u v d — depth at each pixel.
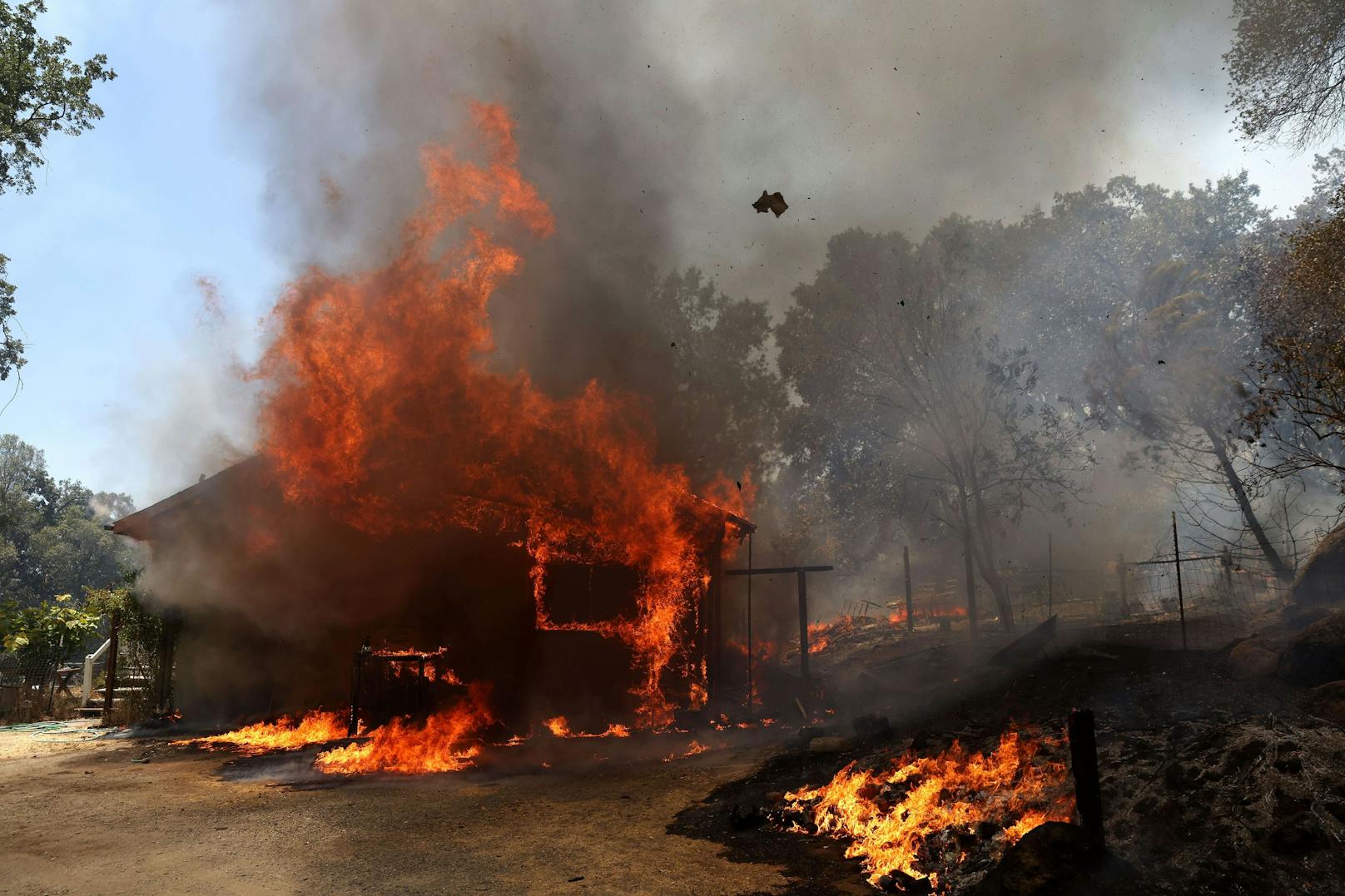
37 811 8.46
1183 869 5.31
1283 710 7.24
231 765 11.05
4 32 22.75
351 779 10.09
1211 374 19.78
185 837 7.34
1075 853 5.35
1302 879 4.96
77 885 6.00
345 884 5.98
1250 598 17.42
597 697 15.18
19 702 17.86
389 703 13.86
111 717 15.52
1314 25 17.33
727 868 6.35
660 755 11.48
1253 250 22.92
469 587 14.63
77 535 75.94
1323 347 13.79
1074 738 5.63
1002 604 22.00
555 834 7.36
